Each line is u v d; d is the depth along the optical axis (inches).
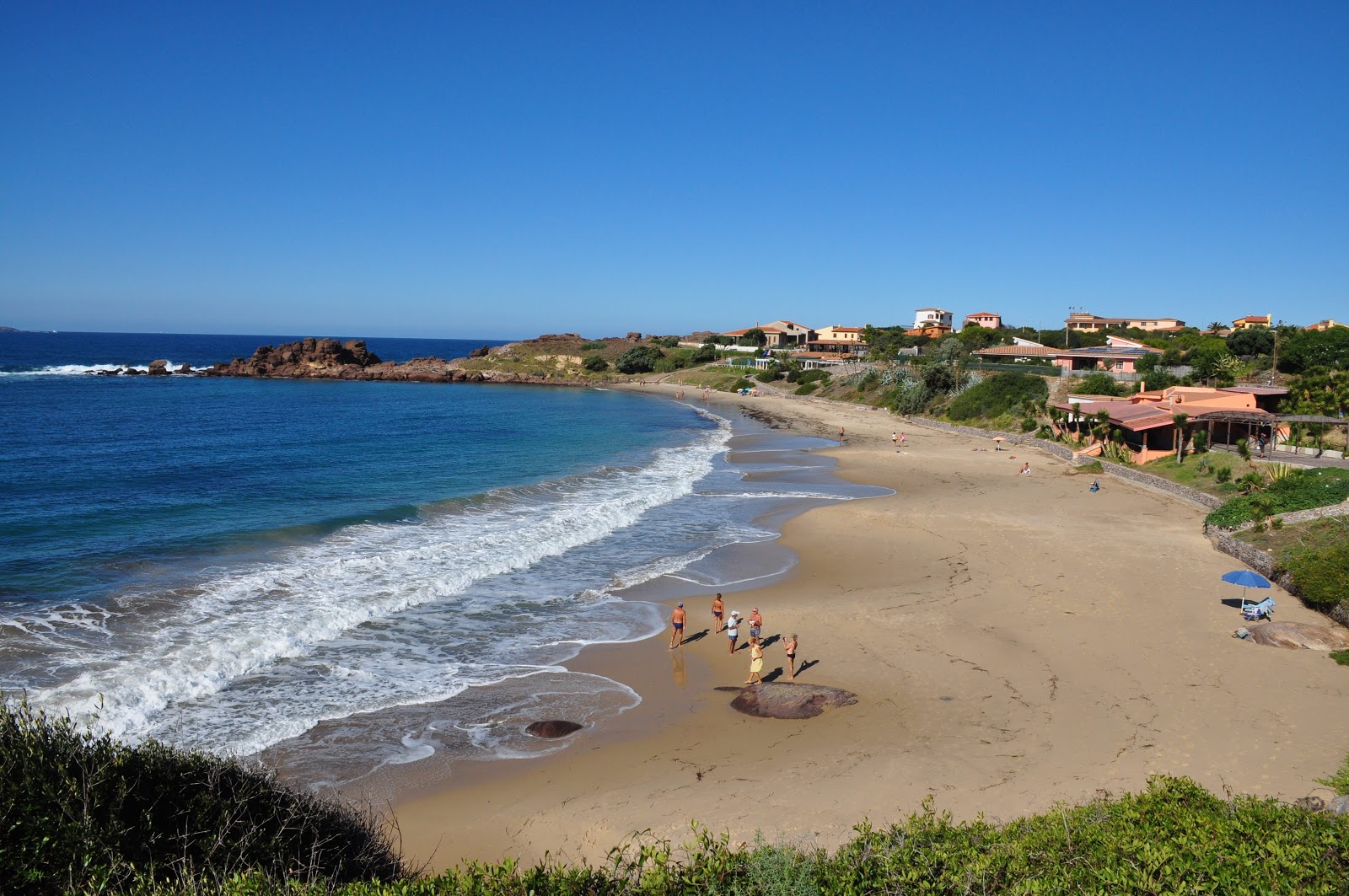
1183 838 382.0
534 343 7288.4
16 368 5467.5
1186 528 1334.9
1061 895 342.0
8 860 300.5
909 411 3299.7
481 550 1170.6
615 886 354.3
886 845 392.8
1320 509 1155.3
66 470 1685.5
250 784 397.7
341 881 376.8
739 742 640.4
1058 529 1332.4
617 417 3405.5
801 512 1489.9
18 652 740.0
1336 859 362.3
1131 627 878.4
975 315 6176.2
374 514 1374.3
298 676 745.0
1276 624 837.8
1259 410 1919.3
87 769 352.8
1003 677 754.8
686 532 1337.4
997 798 543.8
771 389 4731.8
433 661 794.2
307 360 5954.7
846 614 934.4
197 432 2436.0
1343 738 621.6
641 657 816.9
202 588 949.8
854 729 657.0
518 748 630.5
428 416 3230.8
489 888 338.3
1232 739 622.5
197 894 311.0
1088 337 4756.4
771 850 371.9
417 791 564.4
